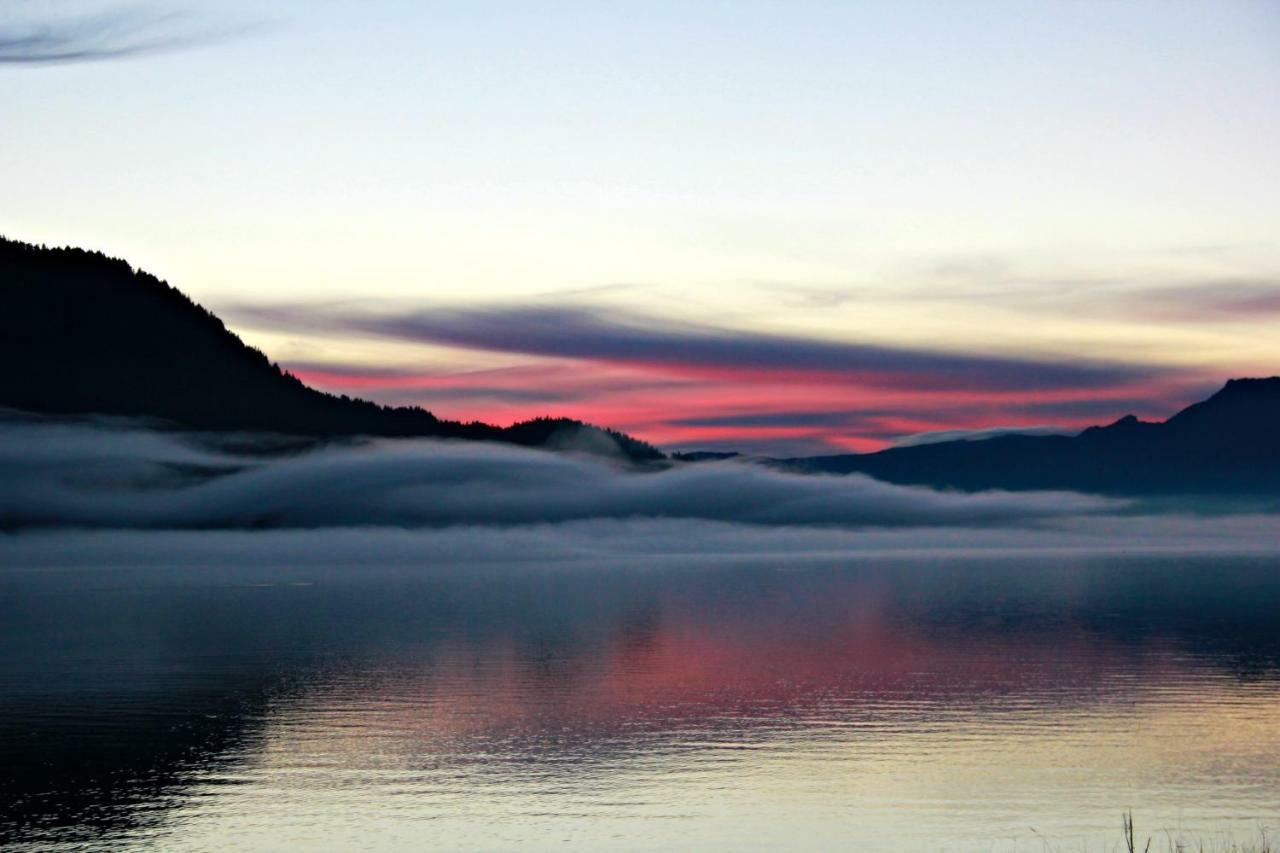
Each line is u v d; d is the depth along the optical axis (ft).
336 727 192.44
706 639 357.41
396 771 157.58
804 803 138.92
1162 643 323.78
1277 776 151.43
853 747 172.86
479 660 300.81
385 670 277.85
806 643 340.39
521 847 121.80
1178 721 193.67
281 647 338.34
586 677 261.65
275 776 153.89
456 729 190.70
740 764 161.27
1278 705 210.18
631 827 129.18
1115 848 120.98
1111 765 158.51
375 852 120.16
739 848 121.90
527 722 197.36
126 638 371.56
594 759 165.07
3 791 146.00
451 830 128.16
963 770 156.25
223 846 122.62
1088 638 341.41
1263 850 118.93
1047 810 135.85
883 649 319.68
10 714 208.23
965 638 348.79
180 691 239.71
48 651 328.49
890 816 133.80
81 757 166.91
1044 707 209.97
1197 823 130.52
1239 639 332.19
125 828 129.59
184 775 154.81
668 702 221.05
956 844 123.13
